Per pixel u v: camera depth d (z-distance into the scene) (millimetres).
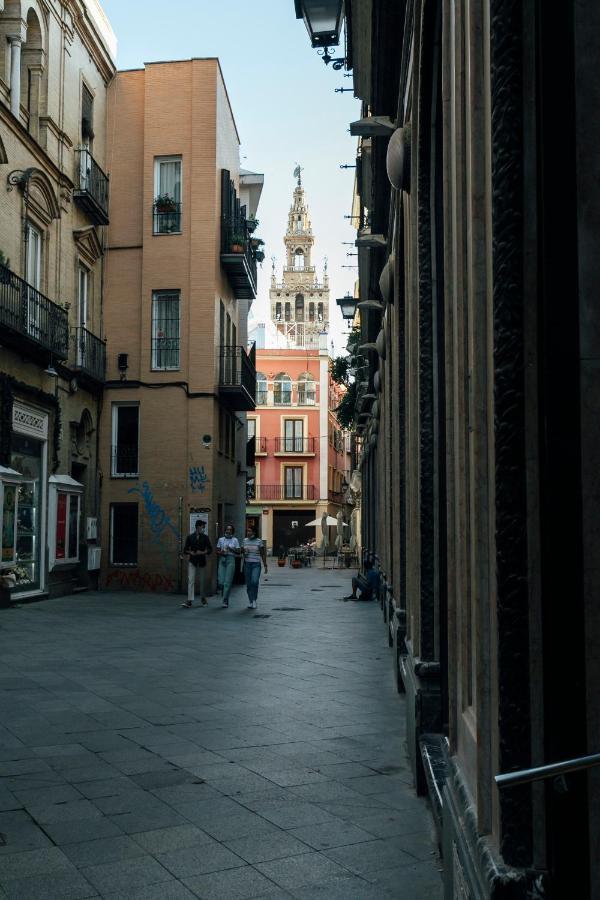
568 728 1938
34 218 19438
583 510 1957
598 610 1948
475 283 2410
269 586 28500
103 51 24172
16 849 4449
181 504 24297
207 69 25219
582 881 1927
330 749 6625
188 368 24625
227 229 25875
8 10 18219
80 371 21938
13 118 17734
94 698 8461
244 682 9594
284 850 4473
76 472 23797
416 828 4809
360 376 25922
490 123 2119
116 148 25422
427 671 5180
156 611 18297
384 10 6859
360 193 17312
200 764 6137
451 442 3287
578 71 1987
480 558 2402
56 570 20656
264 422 66875
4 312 16938
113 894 3902
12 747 6508
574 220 1970
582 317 1970
